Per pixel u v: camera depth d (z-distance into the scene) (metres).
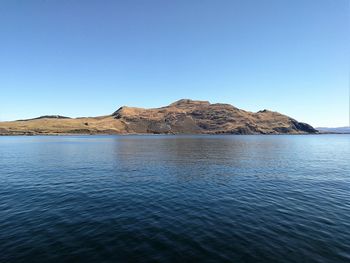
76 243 14.79
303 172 40.66
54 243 14.76
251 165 48.78
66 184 31.36
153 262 12.70
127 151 81.62
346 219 19.02
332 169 43.81
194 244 14.74
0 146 105.06
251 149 91.50
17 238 15.42
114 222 18.28
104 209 21.39
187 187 29.89
